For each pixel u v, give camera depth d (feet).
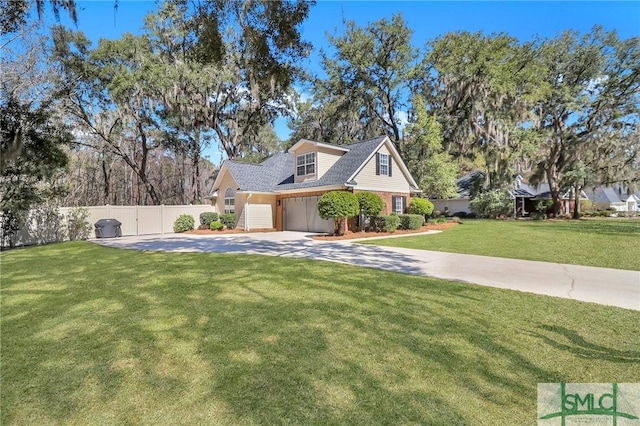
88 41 66.90
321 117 89.76
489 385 8.61
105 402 8.02
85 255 31.32
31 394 8.36
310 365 9.66
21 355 10.48
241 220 63.57
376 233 51.19
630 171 81.35
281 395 8.21
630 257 27.58
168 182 130.21
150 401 8.03
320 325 12.71
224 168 67.92
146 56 68.64
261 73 25.77
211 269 23.38
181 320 13.38
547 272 22.27
